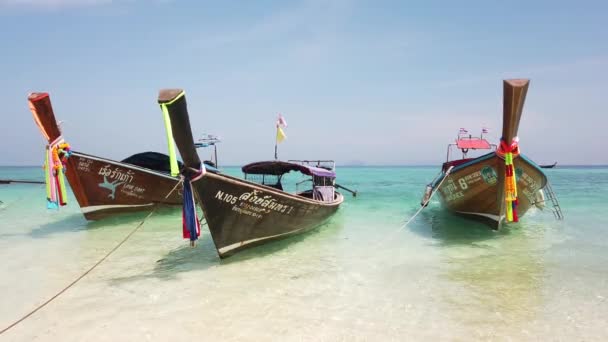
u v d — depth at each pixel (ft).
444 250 29.73
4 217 45.24
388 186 100.89
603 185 93.76
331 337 15.66
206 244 31.81
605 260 26.58
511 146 27.81
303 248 30.40
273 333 16.03
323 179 41.78
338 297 20.02
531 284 21.74
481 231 36.78
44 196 70.90
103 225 39.70
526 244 31.42
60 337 15.83
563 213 47.24
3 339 15.70
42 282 22.49
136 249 30.04
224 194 24.03
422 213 49.34
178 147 21.58
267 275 23.63
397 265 25.75
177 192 43.19
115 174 37.45
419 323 16.89
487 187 32.14
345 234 35.96
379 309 18.44
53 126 31.04
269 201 26.86
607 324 16.62
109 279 22.98
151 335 15.92
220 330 16.31
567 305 18.71
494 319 17.22
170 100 19.26
